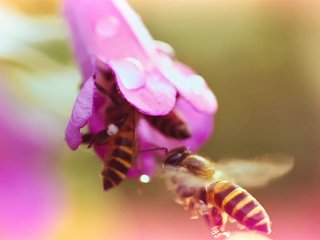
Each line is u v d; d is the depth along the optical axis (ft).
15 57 0.38
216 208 0.29
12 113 0.42
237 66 0.67
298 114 0.68
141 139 0.31
